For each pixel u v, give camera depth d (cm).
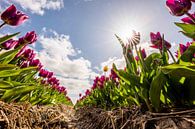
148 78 34
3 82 38
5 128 34
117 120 39
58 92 171
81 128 62
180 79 29
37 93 73
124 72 36
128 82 40
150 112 31
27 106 47
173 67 25
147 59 38
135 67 40
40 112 52
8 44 46
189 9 31
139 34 37
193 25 30
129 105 45
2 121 34
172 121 25
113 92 65
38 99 59
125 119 38
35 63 59
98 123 49
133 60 40
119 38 40
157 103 29
